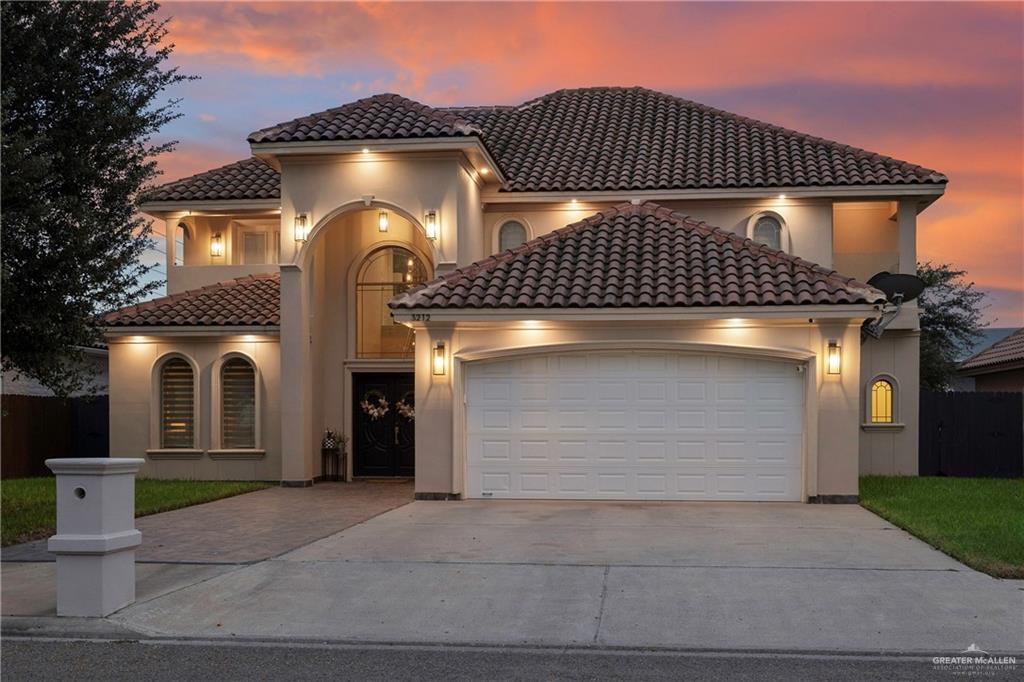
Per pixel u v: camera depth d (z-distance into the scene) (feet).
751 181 66.90
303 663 25.41
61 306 42.27
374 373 69.67
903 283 66.74
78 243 41.47
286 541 39.81
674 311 50.93
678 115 80.53
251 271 74.84
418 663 25.38
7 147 38.04
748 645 26.63
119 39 44.37
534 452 53.21
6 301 40.65
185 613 29.86
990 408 71.51
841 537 40.22
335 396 69.31
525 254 58.39
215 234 75.56
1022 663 25.05
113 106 43.09
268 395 68.23
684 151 73.10
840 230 72.90
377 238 69.87
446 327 53.57
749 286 52.11
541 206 69.87
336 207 62.69
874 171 67.77
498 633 27.86
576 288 53.01
